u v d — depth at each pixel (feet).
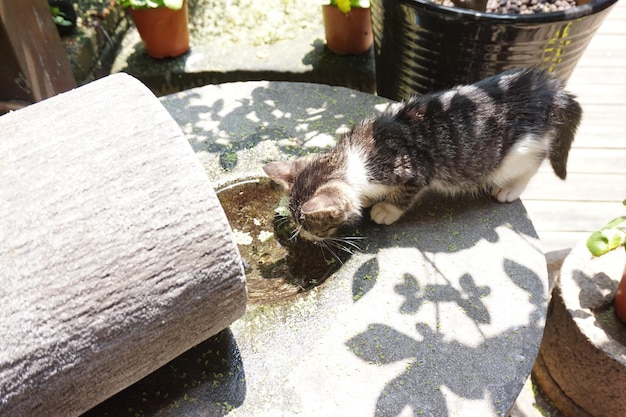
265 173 1.92
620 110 3.22
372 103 2.30
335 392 1.42
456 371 1.46
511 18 2.24
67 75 2.74
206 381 1.46
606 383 1.93
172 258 1.19
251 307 1.63
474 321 1.57
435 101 2.05
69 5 3.06
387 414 1.37
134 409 1.41
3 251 1.11
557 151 2.21
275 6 3.61
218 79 3.19
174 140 1.28
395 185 1.96
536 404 2.24
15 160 1.23
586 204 2.80
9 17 2.22
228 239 1.24
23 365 1.08
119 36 3.39
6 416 1.09
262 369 1.48
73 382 1.15
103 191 1.19
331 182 1.90
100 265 1.14
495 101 2.02
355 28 3.07
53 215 1.16
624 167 2.95
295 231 2.02
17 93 2.42
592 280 2.04
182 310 1.23
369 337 1.54
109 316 1.15
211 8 3.59
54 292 1.11
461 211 1.96
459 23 2.31
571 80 3.40
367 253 1.78
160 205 1.20
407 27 2.49
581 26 2.35
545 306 1.61
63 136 1.27
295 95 2.34
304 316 1.60
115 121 1.30
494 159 2.03
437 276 1.69
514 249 1.79
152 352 1.26
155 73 3.15
